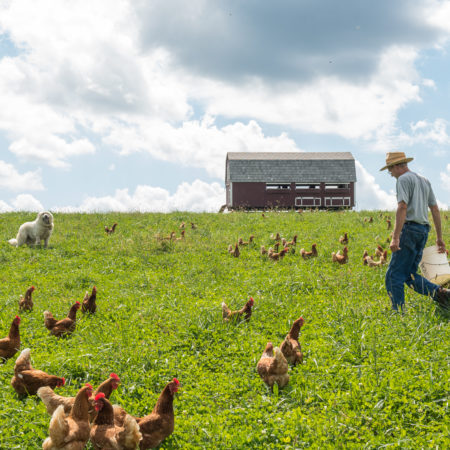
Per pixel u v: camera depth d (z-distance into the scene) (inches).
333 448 183.6
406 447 185.5
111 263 594.9
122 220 943.7
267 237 741.3
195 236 764.0
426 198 339.6
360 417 207.6
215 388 244.8
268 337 318.3
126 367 263.0
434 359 261.0
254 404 224.4
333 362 267.9
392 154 348.8
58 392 234.4
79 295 442.0
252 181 2290.8
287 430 197.5
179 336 313.6
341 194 2325.3
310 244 680.4
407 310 340.2
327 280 463.2
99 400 180.4
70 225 878.4
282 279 477.7
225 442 191.5
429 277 358.0
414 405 213.2
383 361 262.1
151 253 644.7
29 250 665.6
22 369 231.8
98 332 321.1
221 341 309.9
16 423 204.1
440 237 358.0
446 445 183.5
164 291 455.8
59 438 167.2
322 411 216.7
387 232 740.7
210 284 481.4
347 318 339.0
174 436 196.9
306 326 335.3
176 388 191.3
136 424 171.9
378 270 494.9
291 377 249.8
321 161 2391.7
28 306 385.7
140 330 328.2
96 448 175.9
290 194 2301.9
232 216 1004.6
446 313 331.0
